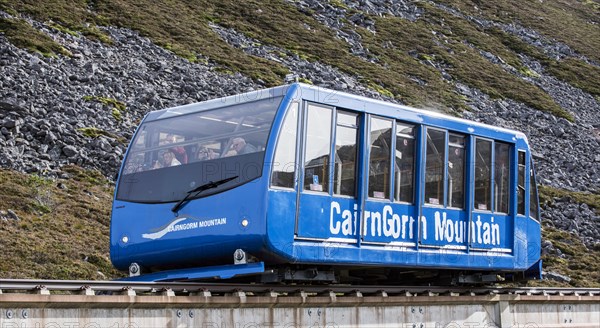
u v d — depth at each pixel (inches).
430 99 2608.3
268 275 671.8
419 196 748.0
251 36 2748.5
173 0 2876.5
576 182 2206.0
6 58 1856.5
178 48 2362.2
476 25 3703.3
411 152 750.5
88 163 1489.9
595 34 4087.1
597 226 1887.3
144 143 706.2
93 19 2396.7
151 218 673.0
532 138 2516.0
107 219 1280.8
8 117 1529.3
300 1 3267.7
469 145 810.2
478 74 3024.1
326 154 674.2
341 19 3189.0
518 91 2950.3
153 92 1903.3
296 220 644.1
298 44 2783.0
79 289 545.3
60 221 1223.5
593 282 1507.1
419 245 745.0
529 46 3602.4
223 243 637.3
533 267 902.4
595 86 3272.6
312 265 683.4
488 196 829.2
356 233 690.8
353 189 694.5
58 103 1674.5
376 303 709.9
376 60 2861.7
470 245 800.3
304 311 655.1
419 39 3230.8
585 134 2664.9
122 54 2170.3
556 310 914.1
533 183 903.1
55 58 1958.7
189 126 689.6
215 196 647.1
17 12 2234.3
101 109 1726.1
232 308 606.2
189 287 605.3
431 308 768.9
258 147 641.6
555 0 4633.4
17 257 1056.2
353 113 702.5
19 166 1396.4
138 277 673.6
